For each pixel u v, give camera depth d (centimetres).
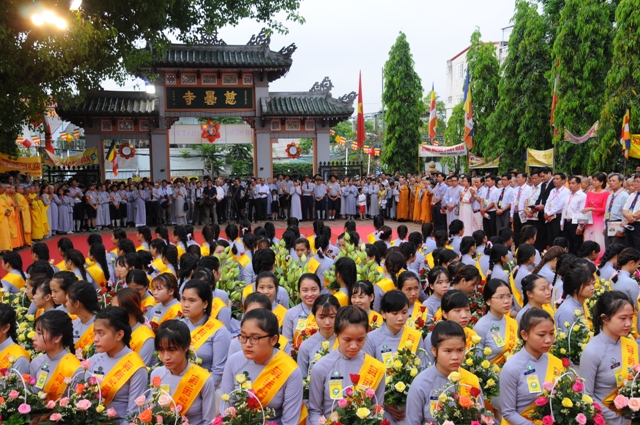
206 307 536
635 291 616
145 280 623
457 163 3122
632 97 1636
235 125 2422
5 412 384
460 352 372
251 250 899
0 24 1067
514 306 698
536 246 1324
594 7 1858
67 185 2022
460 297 498
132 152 2341
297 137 2452
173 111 2308
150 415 346
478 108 2605
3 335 456
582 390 365
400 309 480
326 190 2350
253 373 395
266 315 387
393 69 2961
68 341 436
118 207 2092
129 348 438
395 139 2981
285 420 389
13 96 1232
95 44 1247
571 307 556
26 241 1606
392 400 428
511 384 398
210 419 400
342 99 2467
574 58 1912
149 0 1373
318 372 411
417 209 2142
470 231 1559
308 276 575
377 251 761
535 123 2233
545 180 1295
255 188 2264
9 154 1878
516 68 2261
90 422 376
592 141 1831
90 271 770
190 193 2252
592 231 1156
